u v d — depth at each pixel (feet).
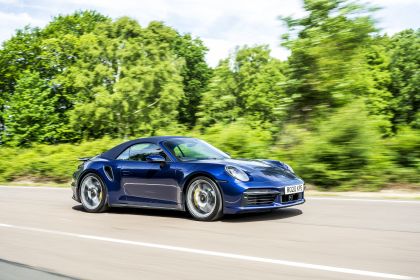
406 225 18.72
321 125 32.83
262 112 128.57
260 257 14.51
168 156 22.57
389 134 32.63
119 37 140.26
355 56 36.83
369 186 29.94
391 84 147.13
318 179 31.17
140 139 24.47
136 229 19.95
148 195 22.89
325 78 36.68
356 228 18.48
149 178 22.67
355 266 13.12
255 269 13.19
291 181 21.16
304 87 37.42
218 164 21.02
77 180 25.63
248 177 20.31
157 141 23.63
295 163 32.09
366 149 30.22
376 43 37.70
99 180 24.76
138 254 15.48
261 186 20.02
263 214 22.38
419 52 146.51
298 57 37.42
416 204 23.71
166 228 19.89
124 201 23.80
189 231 19.06
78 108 131.13
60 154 46.42
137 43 137.18
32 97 142.41
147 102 136.05
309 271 12.79
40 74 154.81
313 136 33.40
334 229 18.43
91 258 15.16
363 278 11.98
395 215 20.98
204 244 16.63
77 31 165.78
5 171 48.96
